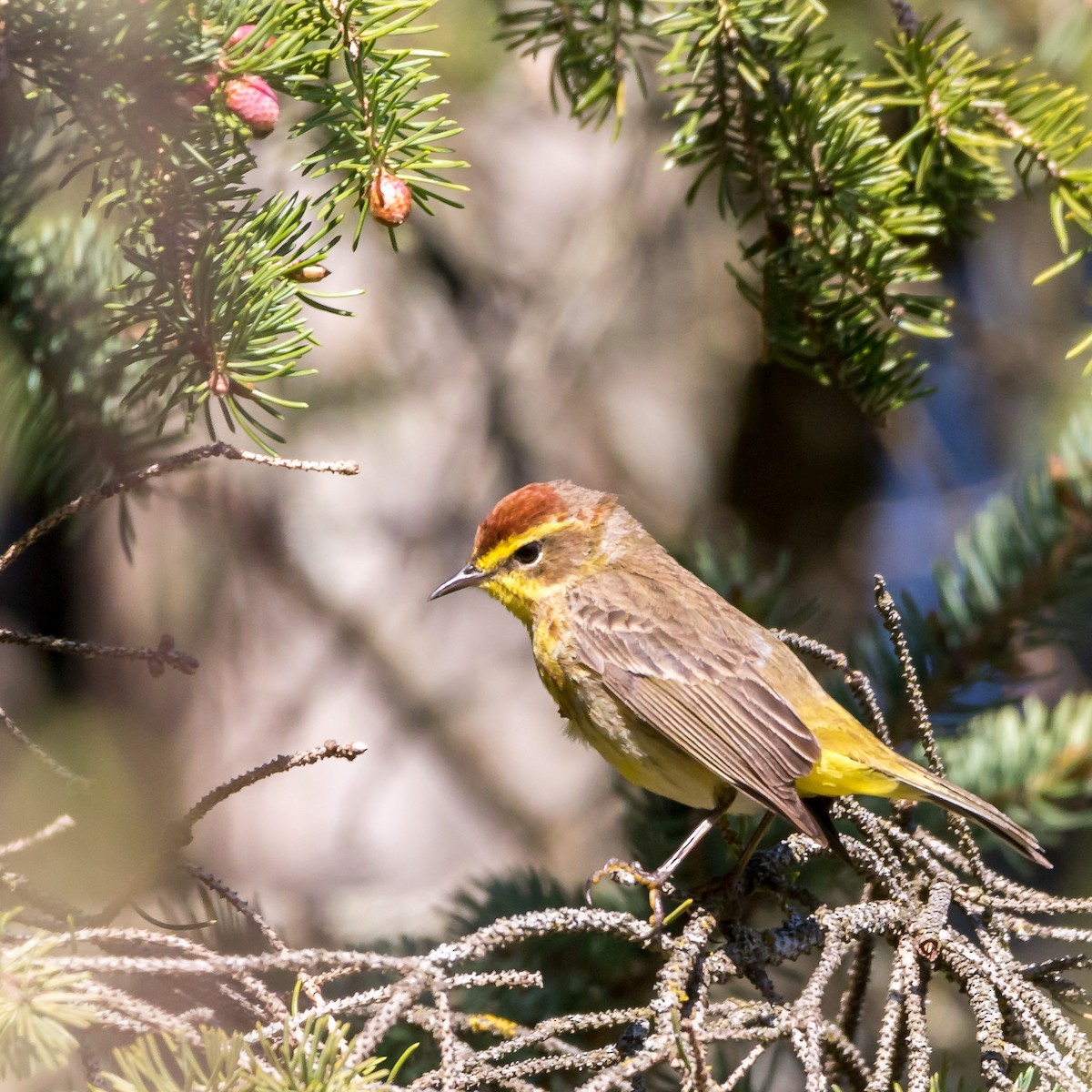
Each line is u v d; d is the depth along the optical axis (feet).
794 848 26.99
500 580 34.09
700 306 68.59
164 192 19.97
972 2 42.16
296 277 20.65
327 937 50.19
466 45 43.73
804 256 29.14
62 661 57.11
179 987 20.77
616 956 30.01
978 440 62.39
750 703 29.66
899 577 68.64
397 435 61.87
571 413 66.28
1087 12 35.60
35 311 27.86
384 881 58.18
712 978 21.77
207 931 27.86
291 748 58.80
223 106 19.89
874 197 28.32
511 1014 29.37
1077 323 59.16
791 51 28.43
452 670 62.54
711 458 69.00
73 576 57.82
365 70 21.42
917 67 28.14
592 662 31.78
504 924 19.27
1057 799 33.06
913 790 25.53
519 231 64.90
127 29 18.92
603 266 65.46
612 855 61.00
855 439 70.18
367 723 60.18
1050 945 44.88
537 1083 29.22
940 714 31.68
